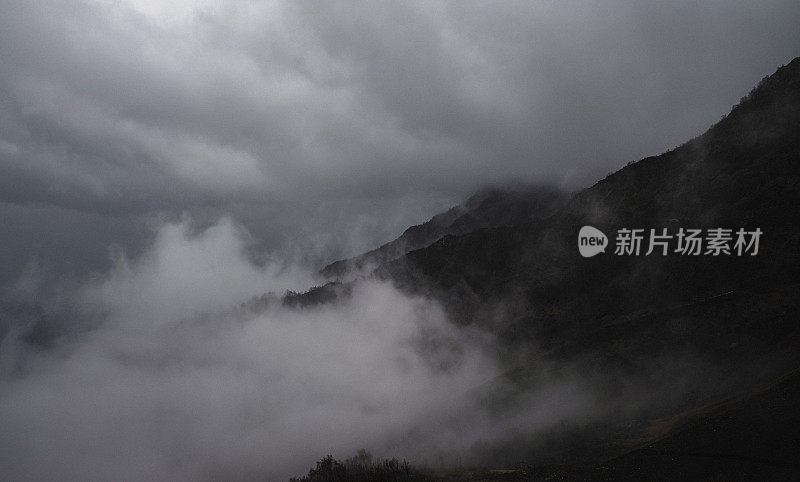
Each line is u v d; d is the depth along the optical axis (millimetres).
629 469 44469
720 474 39656
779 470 37812
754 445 41375
